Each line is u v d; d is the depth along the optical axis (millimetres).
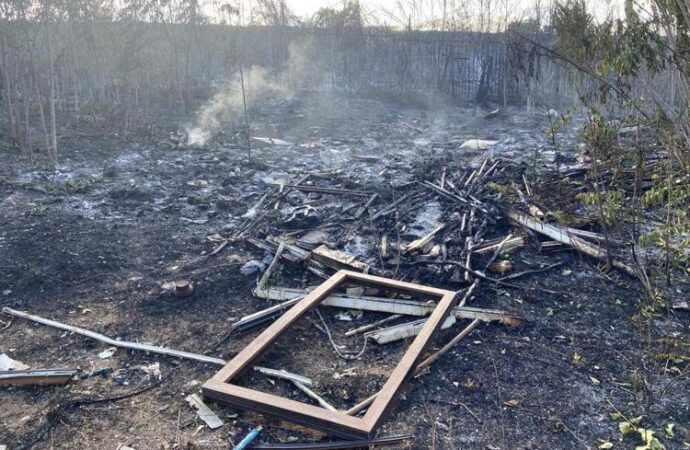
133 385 4109
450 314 4930
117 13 11469
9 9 8977
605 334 4730
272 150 10984
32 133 10703
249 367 4254
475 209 7219
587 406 3855
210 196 8203
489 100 16391
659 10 3969
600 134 5219
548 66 14008
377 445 3461
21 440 3523
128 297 5395
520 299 5320
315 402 3936
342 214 7375
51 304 5234
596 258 5953
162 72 13852
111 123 11711
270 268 5836
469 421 3725
